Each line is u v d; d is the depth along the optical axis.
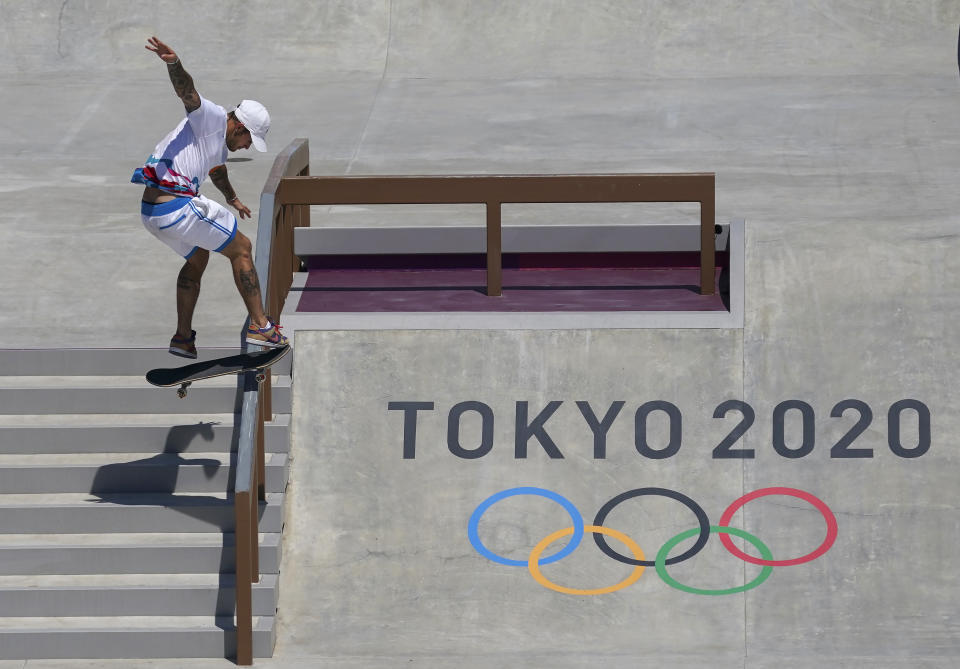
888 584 31.80
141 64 66.31
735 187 46.53
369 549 31.94
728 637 31.08
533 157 51.19
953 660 30.48
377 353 33.31
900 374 33.28
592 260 39.81
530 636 31.09
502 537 32.06
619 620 31.33
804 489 32.50
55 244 42.22
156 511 31.09
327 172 49.22
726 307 34.88
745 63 65.44
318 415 32.94
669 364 33.25
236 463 31.55
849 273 34.03
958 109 57.16
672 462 32.66
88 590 29.66
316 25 67.75
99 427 32.53
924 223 34.53
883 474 32.62
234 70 66.06
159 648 29.25
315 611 31.20
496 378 33.16
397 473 32.56
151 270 40.53
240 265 29.75
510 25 67.75
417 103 60.56
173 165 29.05
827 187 46.19
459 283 38.12
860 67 64.69
